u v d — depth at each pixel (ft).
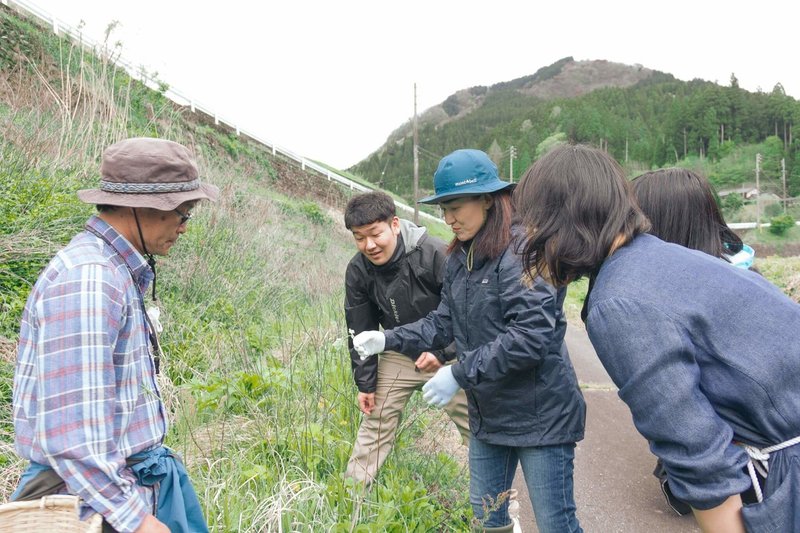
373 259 9.59
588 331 4.60
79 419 4.53
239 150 64.34
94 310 4.72
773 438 4.20
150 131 21.97
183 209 5.53
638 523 10.52
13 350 10.98
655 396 4.09
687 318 4.18
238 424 10.64
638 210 4.81
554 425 7.20
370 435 9.96
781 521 4.06
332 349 13.39
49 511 4.76
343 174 133.49
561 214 4.76
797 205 238.89
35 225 13.76
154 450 5.52
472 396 7.64
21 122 17.58
